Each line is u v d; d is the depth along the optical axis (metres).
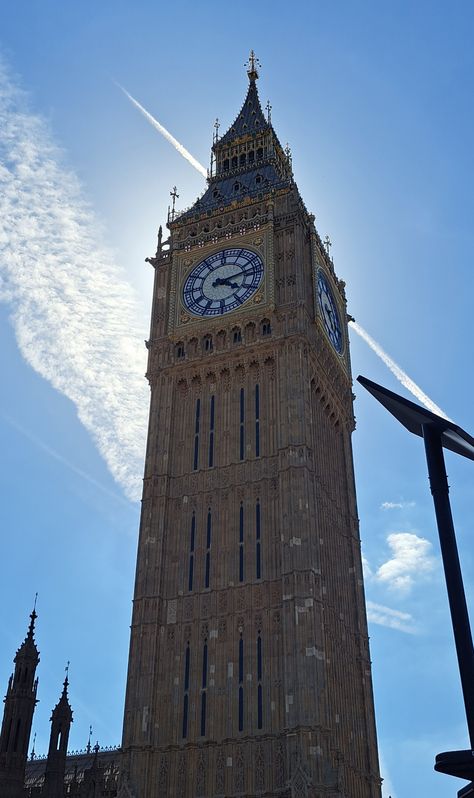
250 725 51.78
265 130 88.62
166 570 59.97
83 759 79.38
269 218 72.31
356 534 68.50
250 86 96.31
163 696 55.00
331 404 70.62
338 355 74.38
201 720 53.38
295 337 65.31
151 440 65.69
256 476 61.22
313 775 48.00
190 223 77.75
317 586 55.44
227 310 69.25
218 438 64.44
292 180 82.25
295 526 56.84
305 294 69.62
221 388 66.69
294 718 50.06
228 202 77.62
